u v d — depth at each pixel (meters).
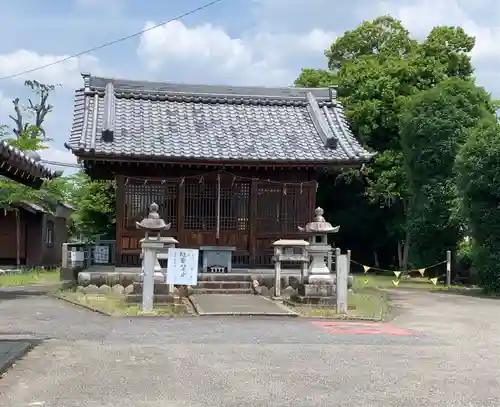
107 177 22.06
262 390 7.48
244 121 22.69
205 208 20.77
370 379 8.18
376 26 39.69
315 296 16.38
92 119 21.05
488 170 22.73
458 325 13.98
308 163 20.28
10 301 16.80
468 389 7.74
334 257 20.77
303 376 8.26
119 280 18.64
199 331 11.99
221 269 20.00
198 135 21.31
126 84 23.22
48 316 13.83
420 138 28.91
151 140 20.42
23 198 32.38
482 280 23.23
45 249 37.66
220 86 23.88
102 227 34.53
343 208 37.28
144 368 8.59
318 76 37.50
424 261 30.25
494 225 22.88
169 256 15.07
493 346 11.09
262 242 20.92
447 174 28.38
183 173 20.64
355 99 34.56
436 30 36.81
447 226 28.44
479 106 28.89
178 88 23.50
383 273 36.03
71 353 9.60
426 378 8.30
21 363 8.84
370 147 34.84
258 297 17.84
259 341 10.98
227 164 20.03
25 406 6.70
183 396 7.17
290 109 23.92
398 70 34.56
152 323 12.99
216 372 8.41
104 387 7.53
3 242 35.56
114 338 11.04
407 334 12.35
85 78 23.23
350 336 11.82
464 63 36.47
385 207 35.91
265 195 21.03
